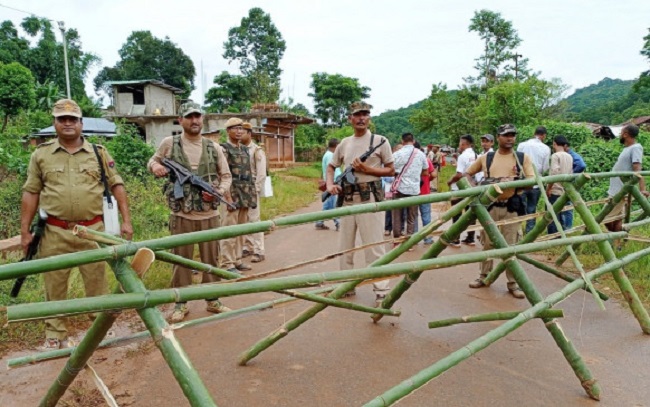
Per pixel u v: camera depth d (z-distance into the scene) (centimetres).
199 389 144
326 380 307
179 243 177
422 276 548
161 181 934
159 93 3256
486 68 3434
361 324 402
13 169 862
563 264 578
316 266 588
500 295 482
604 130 2933
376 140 448
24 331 372
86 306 147
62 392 206
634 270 525
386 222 788
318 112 4919
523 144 675
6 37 4288
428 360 335
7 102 2023
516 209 457
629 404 278
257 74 4856
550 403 279
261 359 336
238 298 476
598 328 393
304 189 1623
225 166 453
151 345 359
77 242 336
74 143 340
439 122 3453
